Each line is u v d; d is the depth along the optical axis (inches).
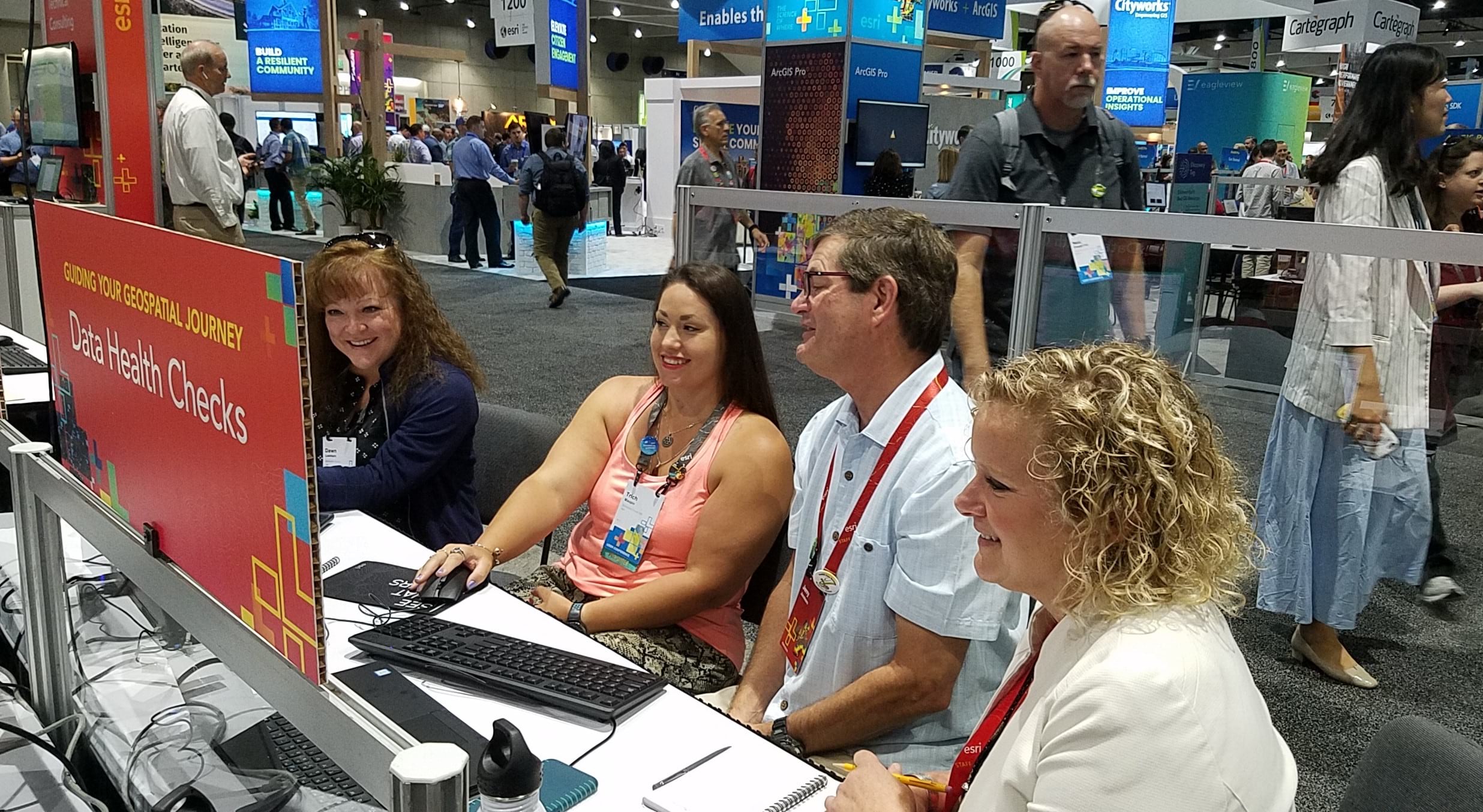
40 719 50.2
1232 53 746.8
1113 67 369.7
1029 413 32.5
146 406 37.2
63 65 177.5
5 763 46.1
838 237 58.4
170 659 51.2
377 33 426.6
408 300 83.7
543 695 46.8
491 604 60.8
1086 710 29.3
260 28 393.7
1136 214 84.5
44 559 48.4
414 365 84.3
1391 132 91.4
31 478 48.2
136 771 42.7
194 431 33.8
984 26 306.7
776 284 109.2
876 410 59.7
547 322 290.4
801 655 62.2
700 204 114.7
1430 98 90.8
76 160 186.1
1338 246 79.3
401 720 43.8
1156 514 30.7
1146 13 361.7
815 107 228.1
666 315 73.4
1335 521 97.4
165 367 34.9
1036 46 111.7
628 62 899.4
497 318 295.3
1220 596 32.5
